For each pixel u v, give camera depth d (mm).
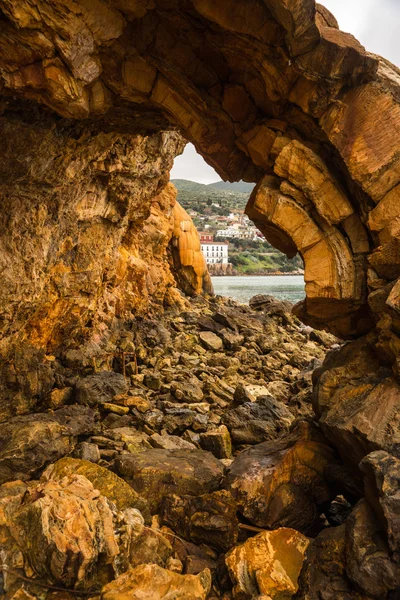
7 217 8156
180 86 6230
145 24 5762
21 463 6797
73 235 11047
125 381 11672
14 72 5410
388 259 5633
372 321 6234
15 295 8773
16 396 9539
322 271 6047
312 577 4609
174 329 19625
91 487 5234
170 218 23875
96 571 4621
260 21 5121
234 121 6512
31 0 4770
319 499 6078
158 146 13719
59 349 11906
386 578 4094
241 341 18500
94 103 6309
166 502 6066
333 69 5320
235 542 5469
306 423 6855
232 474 6316
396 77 5664
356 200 5953
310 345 19750
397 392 5133
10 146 7227
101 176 11469
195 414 9953
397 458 4543
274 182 6227
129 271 18609
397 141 5465
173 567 5078
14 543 4672
